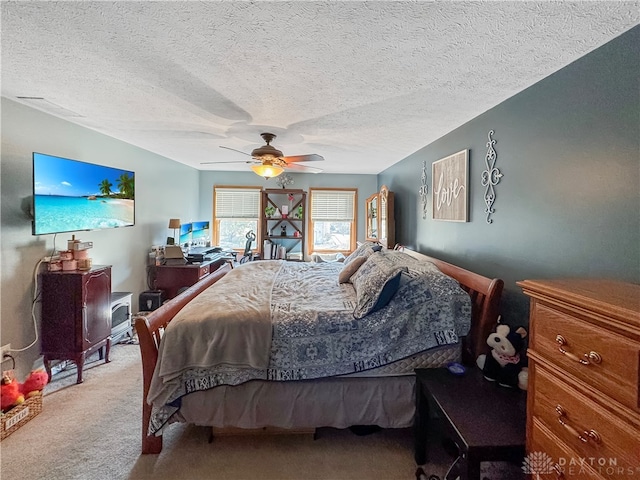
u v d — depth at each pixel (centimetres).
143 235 426
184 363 175
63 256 262
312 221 639
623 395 78
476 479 117
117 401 228
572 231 156
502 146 214
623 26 127
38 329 254
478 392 156
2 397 194
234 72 180
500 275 215
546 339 104
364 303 195
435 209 326
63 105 242
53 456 174
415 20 128
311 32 139
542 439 104
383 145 360
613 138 135
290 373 179
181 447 183
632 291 98
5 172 230
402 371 186
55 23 135
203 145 385
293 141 347
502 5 117
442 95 207
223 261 548
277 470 168
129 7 123
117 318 325
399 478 163
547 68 165
